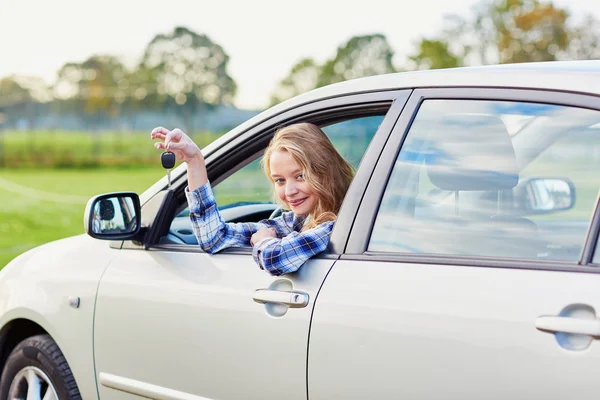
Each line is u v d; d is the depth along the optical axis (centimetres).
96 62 5334
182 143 265
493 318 193
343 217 237
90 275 304
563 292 187
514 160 214
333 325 222
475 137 222
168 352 269
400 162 232
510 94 217
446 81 232
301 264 237
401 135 234
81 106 4884
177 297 267
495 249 208
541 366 183
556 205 202
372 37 5150
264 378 239
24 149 4169
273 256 238
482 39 4394
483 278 202
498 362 190
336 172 264
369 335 214
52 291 317
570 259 193
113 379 291
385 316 212
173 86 5362
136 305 281
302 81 5403
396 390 208
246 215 355
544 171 207
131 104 5069
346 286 225
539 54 4147
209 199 267
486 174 217
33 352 328
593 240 190
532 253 202
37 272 329
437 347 201
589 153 200
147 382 278
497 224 211
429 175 226
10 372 342
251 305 245
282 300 235
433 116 230
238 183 595
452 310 201
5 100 4316
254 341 242
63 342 311
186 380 264
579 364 178
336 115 258
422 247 220
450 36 4559
